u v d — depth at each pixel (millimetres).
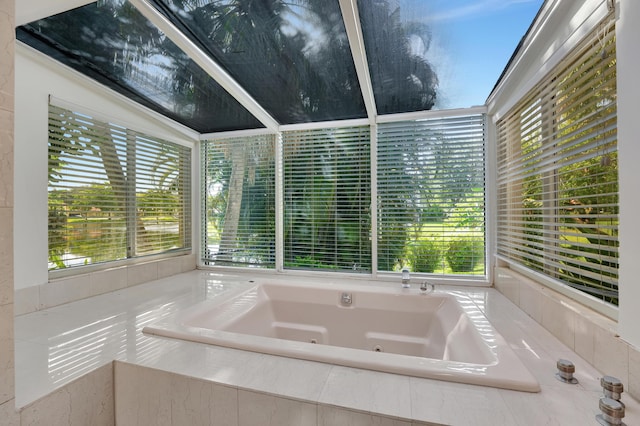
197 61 1842
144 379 1154
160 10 1523
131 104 2393
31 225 1793
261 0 1451
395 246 2598
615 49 1026
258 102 2451
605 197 1134
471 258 2416
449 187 2465
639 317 898
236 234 3055
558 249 1417
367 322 2189
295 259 2889
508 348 1240
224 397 1044
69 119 2008
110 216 2314
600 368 1069
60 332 1471
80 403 1095
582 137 1227
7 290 907
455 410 891
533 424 833
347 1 1381
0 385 882
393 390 992
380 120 2602
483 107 2354
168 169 2859
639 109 873
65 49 1787
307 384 1028
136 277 2455
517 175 1940
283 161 2936
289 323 2354
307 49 1798
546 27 1385
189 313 1704
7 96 906
